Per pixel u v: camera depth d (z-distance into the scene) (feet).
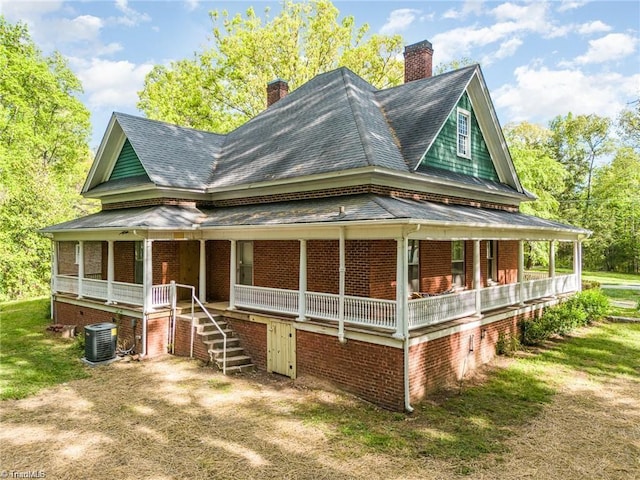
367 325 32.27
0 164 90.74
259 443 25.38
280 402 31.81
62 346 47.98
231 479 21.54
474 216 42.09
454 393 33.12
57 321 58.49
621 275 131.23
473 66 49.49
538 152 110.93
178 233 45.75
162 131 60.08
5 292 90.17
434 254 46.24
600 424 28.04
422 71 58.70
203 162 58.34
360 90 54.80
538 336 46.73
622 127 126.93
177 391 34.06
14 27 104.63
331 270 40.27
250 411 30.14
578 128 159.02
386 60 114.32
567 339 49.44
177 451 24.44
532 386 34.76
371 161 37.06
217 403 31.60
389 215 30.48
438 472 22.15
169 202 50.90
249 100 111.45
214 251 53.11
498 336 42.57
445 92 48.39
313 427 27.50
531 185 88.33
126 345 45.78
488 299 41.34
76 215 105.50
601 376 37.24
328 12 108.27
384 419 28.78
